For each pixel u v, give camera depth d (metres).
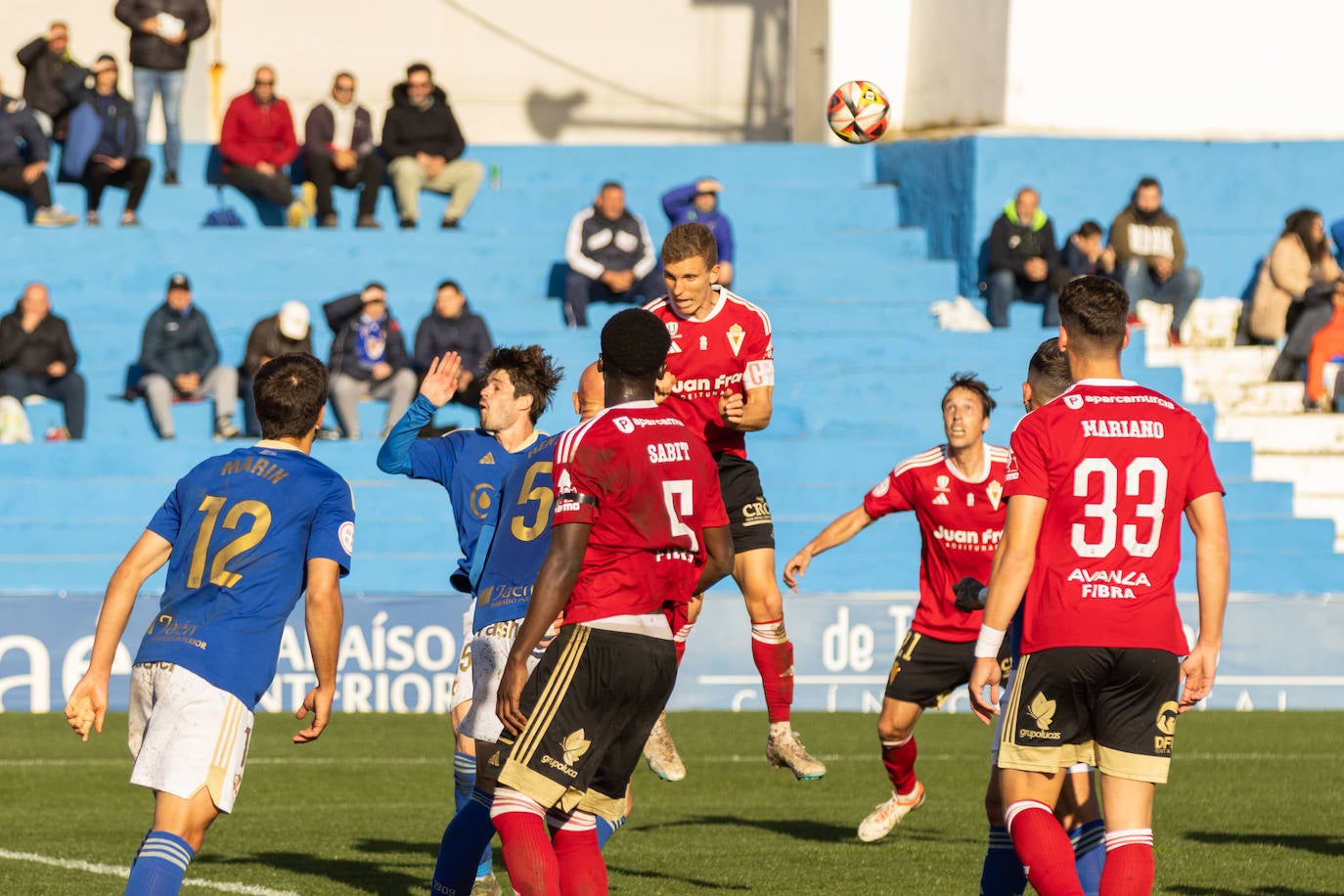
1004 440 54.97
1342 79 61.34
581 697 16.58
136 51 60.66
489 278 59.97
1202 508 16.91
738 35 73.25
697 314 25.33
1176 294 57.56
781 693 25.89
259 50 71.94
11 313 53.16
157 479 50.31
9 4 70.19
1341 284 57.22
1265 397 57.00
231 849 25.39
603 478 16.50
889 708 25.94
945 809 30.02
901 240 61.47
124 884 22.02
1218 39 60.53
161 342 53.31
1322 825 27.97
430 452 21.52
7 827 27.42
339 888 22.12
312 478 17.52
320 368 18.17
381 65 72.38
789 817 29.23
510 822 16.44
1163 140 59.72
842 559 48.91
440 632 43.22
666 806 30.47
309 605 17.11
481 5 72.62
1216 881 22.98
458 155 61.94
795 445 52.19
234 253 59.53
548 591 16.28
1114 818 16.75
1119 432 16.75
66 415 53.03
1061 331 17.48
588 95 73.06
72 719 16.97
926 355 56.28
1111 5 59.72
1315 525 51.44
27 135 59.41
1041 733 16.86
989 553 25.22
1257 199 60.28
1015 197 58.56
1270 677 45.22
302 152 63.34
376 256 60.38
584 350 55.66
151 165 60.22
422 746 37.38
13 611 42.53
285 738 38.56
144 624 42.94
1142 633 16.59
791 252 61.41
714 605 44.34
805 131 68.31
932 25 62.88
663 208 57.75
